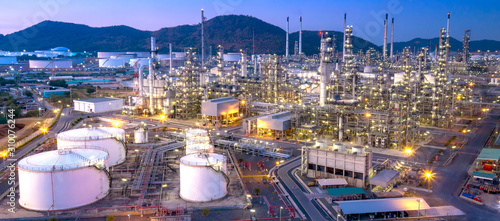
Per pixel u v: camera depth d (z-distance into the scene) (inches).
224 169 3267.7
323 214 2876.5
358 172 3442.4
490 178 3481.8
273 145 4849.9
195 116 7509.8
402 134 4936.0
